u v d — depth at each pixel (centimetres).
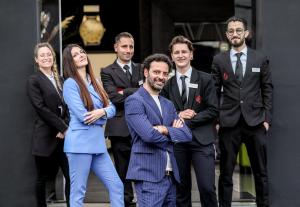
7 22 645
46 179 641
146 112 471
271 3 639
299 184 641
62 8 932
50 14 659
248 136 599
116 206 539
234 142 600
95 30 1069
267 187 606
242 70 596
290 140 641
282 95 640
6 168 648
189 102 566
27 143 646
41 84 596
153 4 1066
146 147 469
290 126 640
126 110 473
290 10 638
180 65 564
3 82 646
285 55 640
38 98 596
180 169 565
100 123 534
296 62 640
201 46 1098
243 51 600
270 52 641
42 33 656
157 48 1074
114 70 634
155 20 1070
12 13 645
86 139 525
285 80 640
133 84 634
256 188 608
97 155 538
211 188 555
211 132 563
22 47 645
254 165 605
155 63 473
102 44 1076
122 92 621
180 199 572
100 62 1083
